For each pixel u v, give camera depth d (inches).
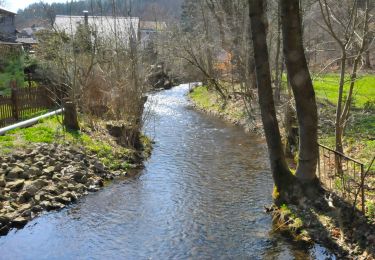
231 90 1259.8
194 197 474.0
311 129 394.9
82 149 583.8
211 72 1357.0
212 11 1381.6
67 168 519.2
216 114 1075.3
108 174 550.9
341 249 327.3
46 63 1085.8
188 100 1393.9
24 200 433.7
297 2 372.2
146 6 1731.1
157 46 1616.6
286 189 413.1
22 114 711.1
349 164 483.2
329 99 945.5
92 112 751.1
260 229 385.7
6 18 1455.5
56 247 360.2
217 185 514.0
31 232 386.9
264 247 352.5
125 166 587.5
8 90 1074.7
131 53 742.5
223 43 1346.0
